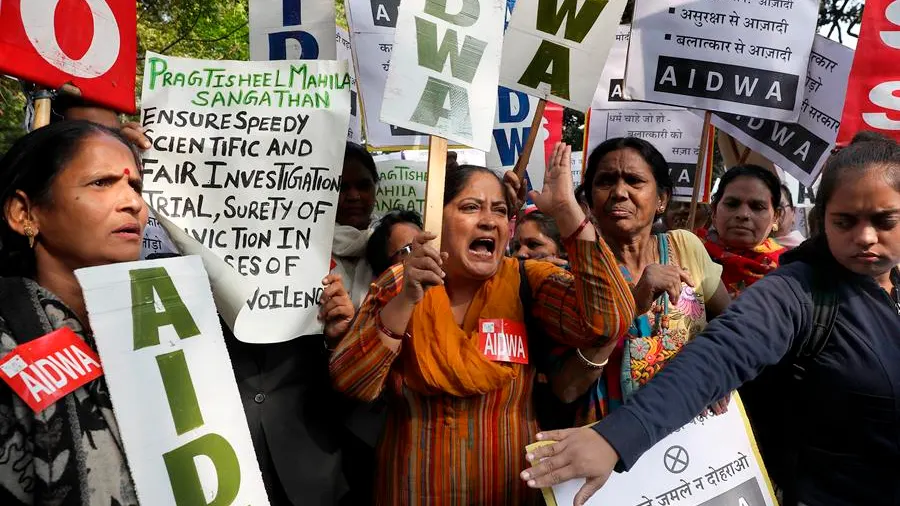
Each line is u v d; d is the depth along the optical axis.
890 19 3.71
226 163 2.09
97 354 1.44
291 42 3.20
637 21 3.33
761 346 1.63
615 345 2.03
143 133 2.03
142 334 1.48
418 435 1.89
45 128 1.54
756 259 3.35
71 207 1.47
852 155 1.66
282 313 2.03
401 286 1.87
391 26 3.52
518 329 1.96
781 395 1.80
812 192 5.27
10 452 1.29
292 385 2.06
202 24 10.66
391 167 4.20
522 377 1.95
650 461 1.80
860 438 1.64
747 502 1.84
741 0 3.32
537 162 4.29
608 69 4.49
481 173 2.05
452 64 2.08
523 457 1.92
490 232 1.99
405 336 1.91
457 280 2.05
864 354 1.64
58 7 2.23
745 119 3.82
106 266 1.46
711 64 3.32
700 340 1.64
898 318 1.67
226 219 2.07
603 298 1.79
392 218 2.88
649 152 2.32
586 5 2.35
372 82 3.52
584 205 2.56
